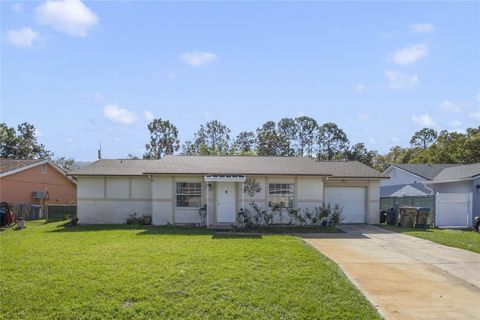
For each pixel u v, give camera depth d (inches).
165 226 831.7
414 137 2935.5
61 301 300.0
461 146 1747.0
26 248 513.3
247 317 274.4
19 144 2054.6
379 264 438.3
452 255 494.6
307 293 319.3
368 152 2623.0
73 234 679.1
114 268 387.5
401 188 1314.0
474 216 920.9
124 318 273.7
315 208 859.4
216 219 850.1
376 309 293.3
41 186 1291.8
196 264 404.2
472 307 298.2
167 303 295.6
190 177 865.5
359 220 941.2
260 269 386.9
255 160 966.4
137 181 936.9
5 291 323.0
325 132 2623.0
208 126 2396.7
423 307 298.0
